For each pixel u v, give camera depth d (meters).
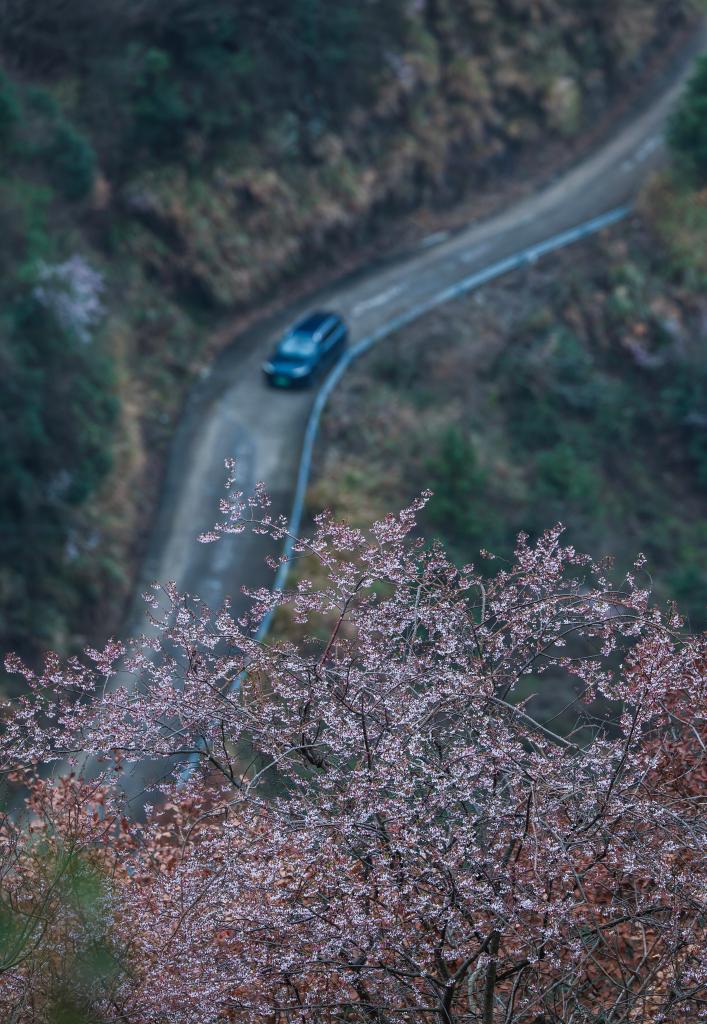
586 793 4.16
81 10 26.58
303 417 26.27
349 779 4.29
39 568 19.84
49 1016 3.91
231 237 30.09
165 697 4.43
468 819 4.11
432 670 4.50
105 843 4.74
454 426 26.14
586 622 4.55
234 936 4.24
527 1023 4.60
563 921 4.04
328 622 11.56
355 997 4.45
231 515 4.89
